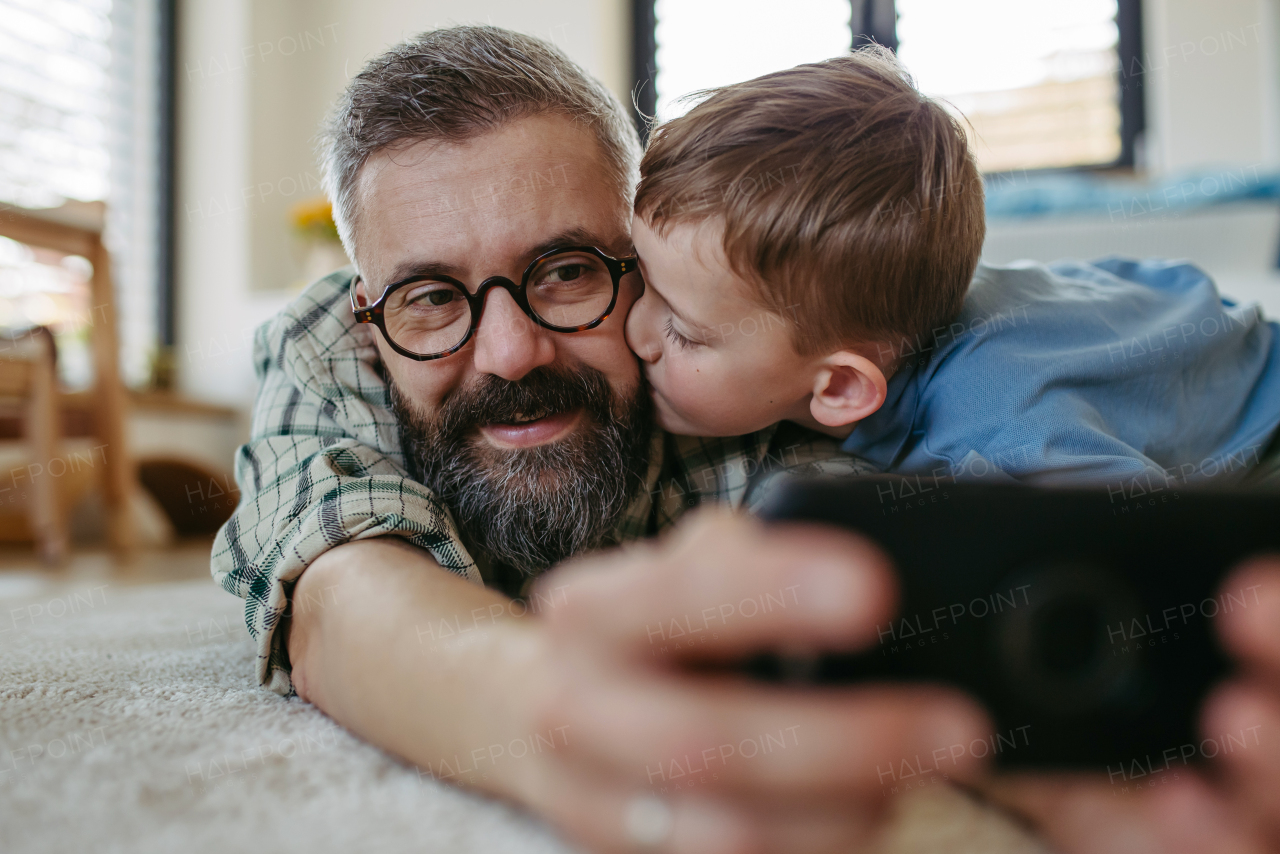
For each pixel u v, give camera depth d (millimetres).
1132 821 343
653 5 3703
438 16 3650
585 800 277
